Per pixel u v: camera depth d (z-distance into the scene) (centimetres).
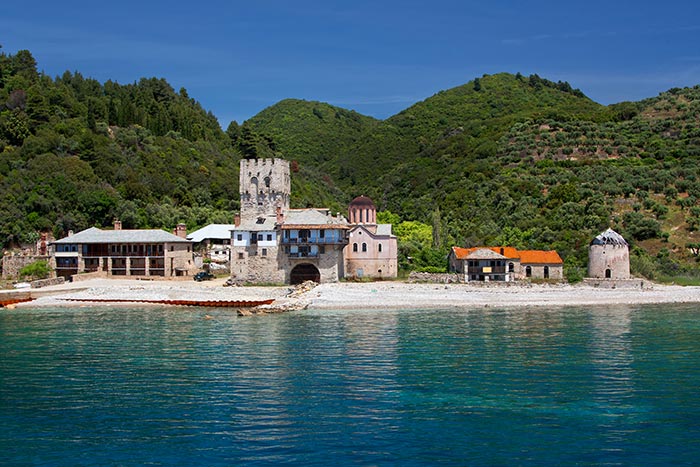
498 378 4331
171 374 4494
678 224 13375
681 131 18475
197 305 8688
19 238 12100
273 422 3438
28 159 14125
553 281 10444
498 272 10431
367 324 6781
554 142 18325
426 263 11738
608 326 6644
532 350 5291
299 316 7481
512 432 3284
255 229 10500
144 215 13875
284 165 11825
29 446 3150
